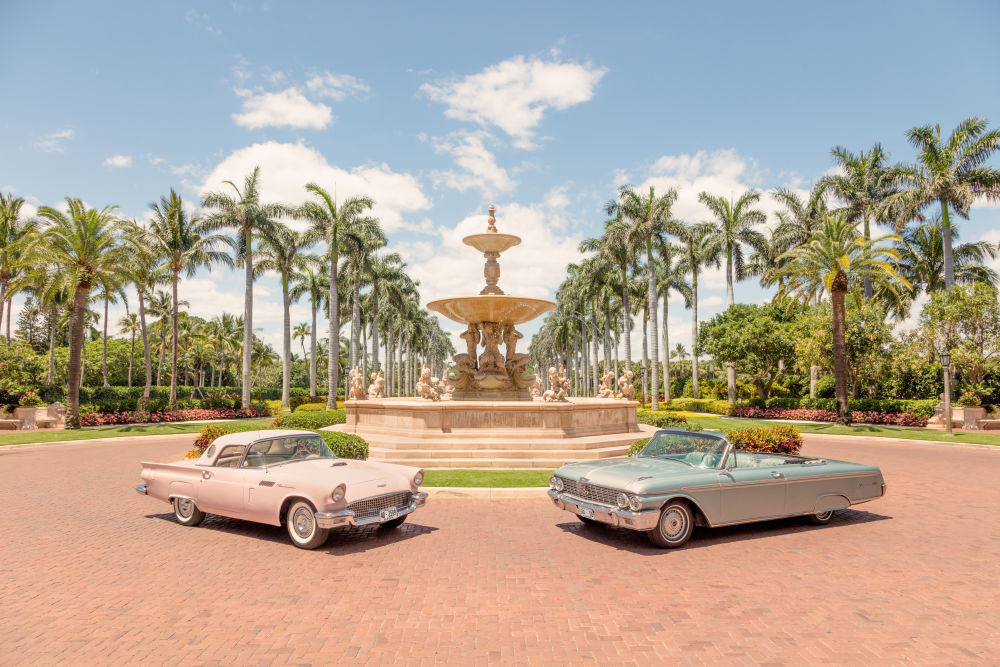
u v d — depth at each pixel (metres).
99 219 28.61
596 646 4.59
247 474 7.88
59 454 18.97
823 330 32.41
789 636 4.76
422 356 103.81
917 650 4.50
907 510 9.88
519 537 8.05
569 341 79.19
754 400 37.91
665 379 50.75
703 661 4.33
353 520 7.25
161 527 8.56
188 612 5.28
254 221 38.62
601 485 7.70
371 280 53.56
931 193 32.38
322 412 20.12
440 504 10.34
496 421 15.57
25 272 36.28
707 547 7.54
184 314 77.31
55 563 6.75
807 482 8.40
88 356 64.44
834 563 6.81
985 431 26.70
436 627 4.97
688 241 40.28
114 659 4.33
